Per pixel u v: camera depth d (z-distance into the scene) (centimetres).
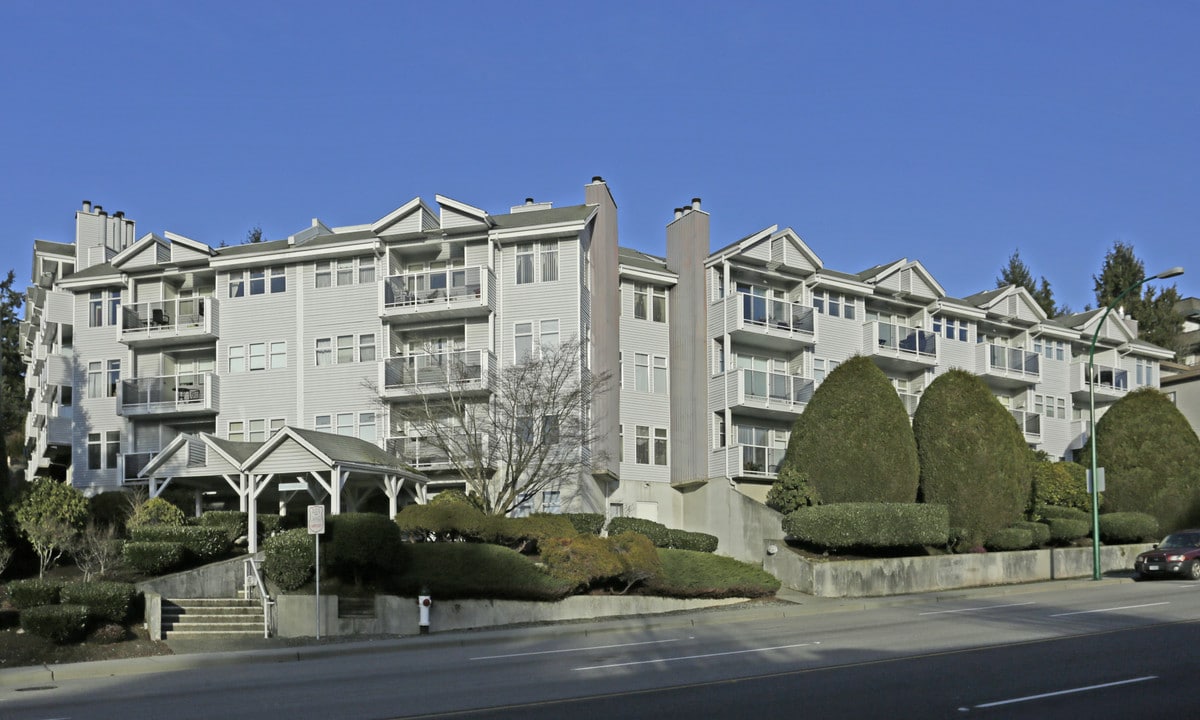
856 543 3528
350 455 3447
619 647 2264
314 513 2636
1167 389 6334
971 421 3956
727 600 3278
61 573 3008
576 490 4069
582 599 3031
